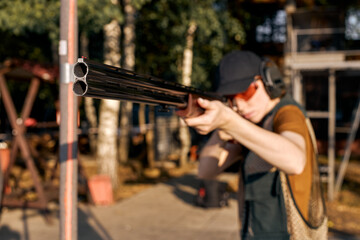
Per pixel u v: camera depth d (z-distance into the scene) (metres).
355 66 8.89
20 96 16.84
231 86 1.75
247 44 16.05
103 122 9.17
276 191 1.73
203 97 1.30
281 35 16.17
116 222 6.82
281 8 15.84
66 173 1.95
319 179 1.79
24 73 7.36
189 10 10.83
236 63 1.78
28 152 6.76
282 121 1.58
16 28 8.09
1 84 6.84
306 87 18.27
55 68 7.20
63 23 1.92
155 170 13.12
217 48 13.48
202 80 15.18
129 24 10.86
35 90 7.00
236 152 2.20
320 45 15.23
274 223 1.75
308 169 1.69
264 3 15.45
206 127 1.17
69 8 1.91
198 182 10.55
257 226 1.79
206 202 7.68
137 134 15.98
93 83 0.88
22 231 6.30
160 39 13.45
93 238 5.96
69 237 1.96
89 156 16.69
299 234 1.71
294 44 10.43
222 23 11.96
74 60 1.94
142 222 6.82
